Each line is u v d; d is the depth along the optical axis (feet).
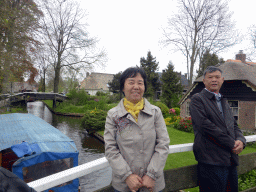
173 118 52.49
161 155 4.61
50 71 148.05
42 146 20.35
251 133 31.50
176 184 6.55
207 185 6.22
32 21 46.52
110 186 5.54
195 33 81.35
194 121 6.41
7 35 43.45
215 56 88.43
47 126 30.04
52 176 4.40
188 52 85.15
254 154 8.51
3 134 24.89
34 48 50.70
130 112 4.78
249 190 8.22
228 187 6.48
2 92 47.42
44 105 138.62
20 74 45.85
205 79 6.97
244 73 40.86
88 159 35.53
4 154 23.50
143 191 4.53
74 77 106.32
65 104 102.37
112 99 112.88
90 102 99.91
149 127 4.76
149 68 119.65
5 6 41.73
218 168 5.99
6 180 2.78
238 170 7.93
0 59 38.86
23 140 22.00
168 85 91.04
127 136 4.64
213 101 6.50
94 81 120.67
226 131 6.24
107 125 4.99
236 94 41.22
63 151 19.93
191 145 6.61
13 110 68.13
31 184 4.07
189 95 53.57
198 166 6.56
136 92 4.92
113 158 4.57
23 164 17.61
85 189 24.52
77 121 76.02
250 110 38.99
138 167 4.58
